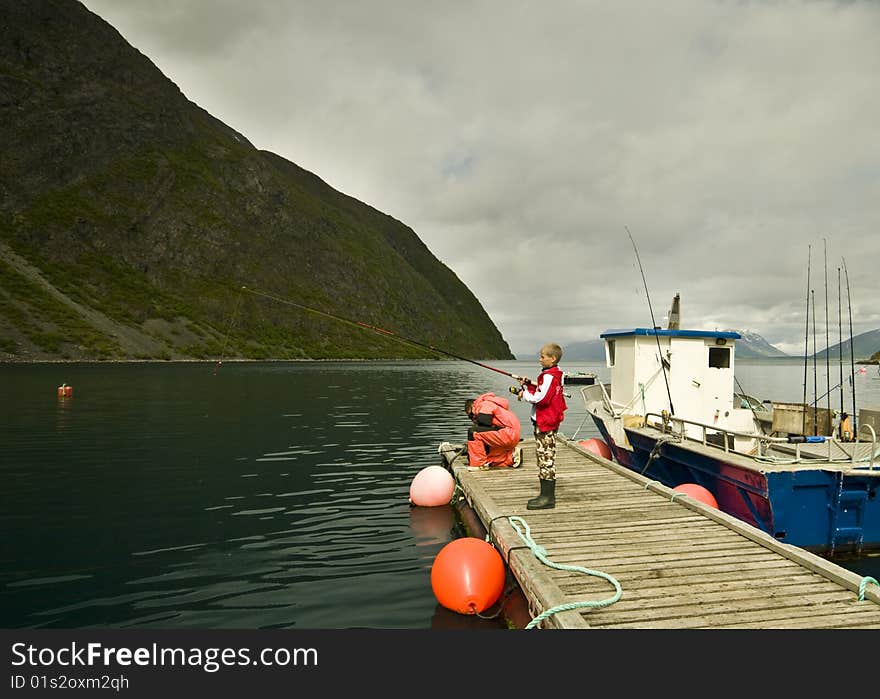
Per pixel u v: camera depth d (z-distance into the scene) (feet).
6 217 350.23
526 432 71.26
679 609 14.58
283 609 18.95
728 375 38.22
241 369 232.94
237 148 574.97
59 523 28.04
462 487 29.63
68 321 284.00
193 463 43.21
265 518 29.37
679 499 24.50
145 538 25.98
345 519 29.37
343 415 77.10
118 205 410.93
